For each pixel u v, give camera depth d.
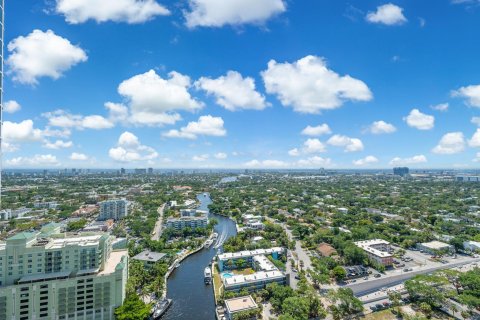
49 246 176.25
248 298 196.50
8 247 164.88
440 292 188.25
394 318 174.25
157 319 186.62
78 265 176.00
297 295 192.12
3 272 164.62
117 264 188.12
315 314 178.00
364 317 175.50
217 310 191.88
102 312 177.62
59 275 169.75
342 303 182.50
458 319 172.50
